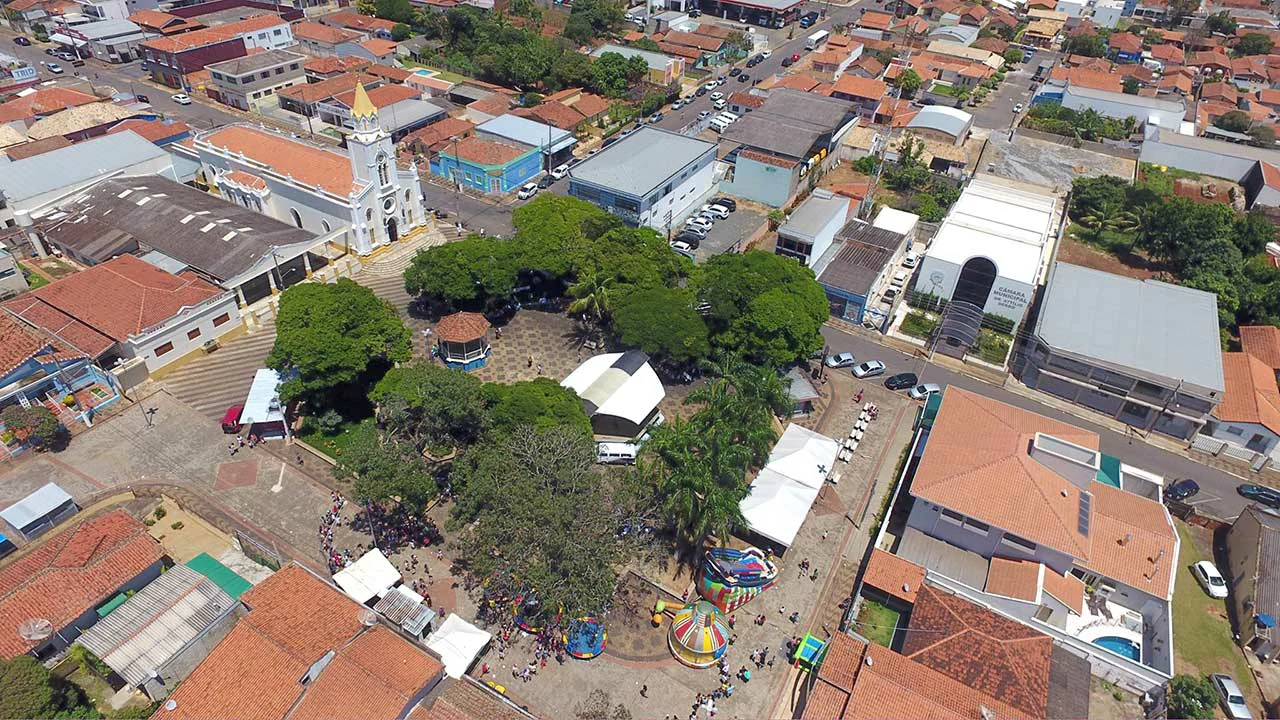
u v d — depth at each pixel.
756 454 65.69
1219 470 76.81
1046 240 100.19
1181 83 173.25
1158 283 93.81
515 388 68.25
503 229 111.06
